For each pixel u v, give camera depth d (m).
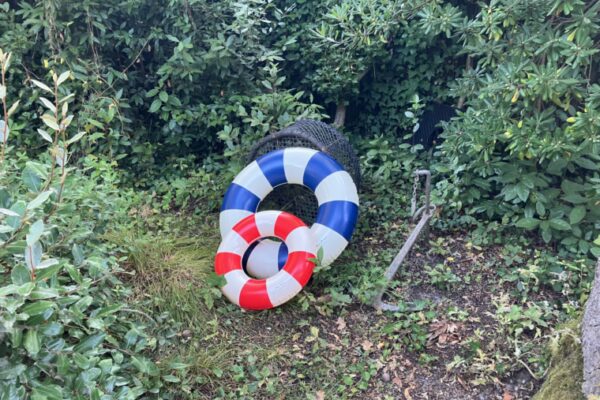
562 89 2.83
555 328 2.45
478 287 2.98
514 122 3.13
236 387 2.36
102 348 2.04
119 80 4.27
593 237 3.06
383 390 2.37
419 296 2.95
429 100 4.59
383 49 4.45
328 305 2.84
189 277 2.88
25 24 3.99
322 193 3.16
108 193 2.94
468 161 3.53
